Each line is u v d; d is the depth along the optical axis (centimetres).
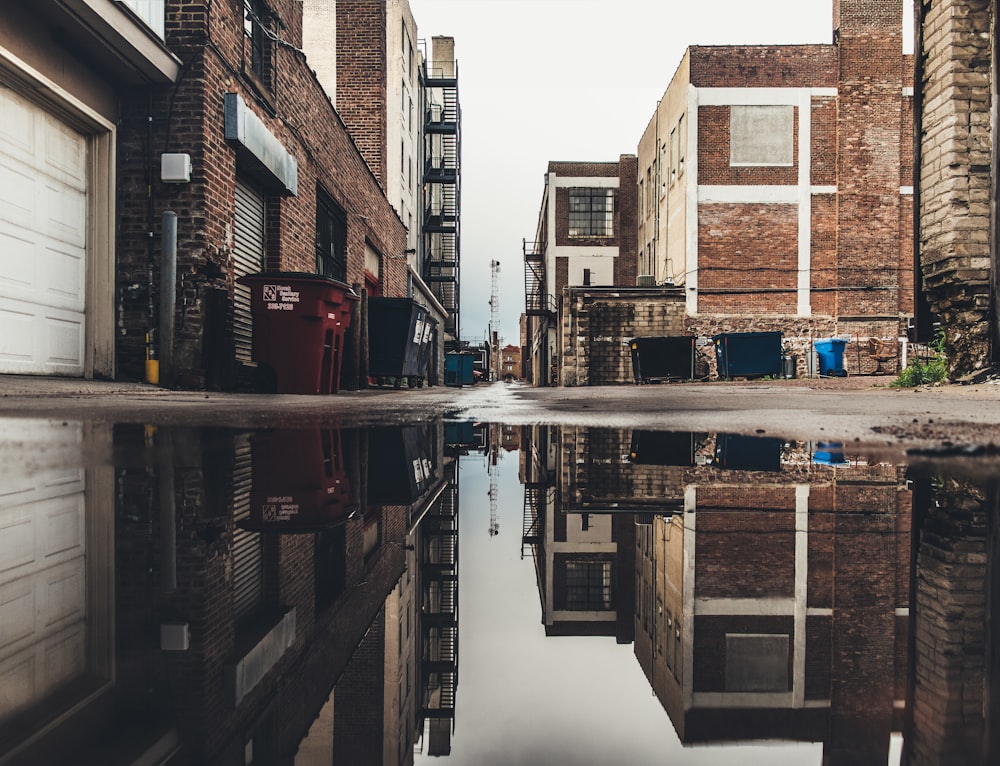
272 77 834
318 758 65
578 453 301
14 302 517
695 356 2027
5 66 488
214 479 175
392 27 2094
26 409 348
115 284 621
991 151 748
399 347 1258
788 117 2130
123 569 105
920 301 833
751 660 91
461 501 215
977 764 55
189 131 630
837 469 207
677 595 111
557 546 155
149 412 348
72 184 588
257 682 74
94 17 516
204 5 635
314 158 1016
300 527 143
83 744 56
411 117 2425
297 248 938
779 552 131
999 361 732
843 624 96
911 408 462
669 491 201
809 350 2106
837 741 68
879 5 2109
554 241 3406
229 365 691
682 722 79
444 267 3309
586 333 2189
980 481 177
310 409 440
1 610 85
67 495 149
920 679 76
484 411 513
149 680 69
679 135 2277
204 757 57
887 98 2106
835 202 2123
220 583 103
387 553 139
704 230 2144
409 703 117
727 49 2136
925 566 118
